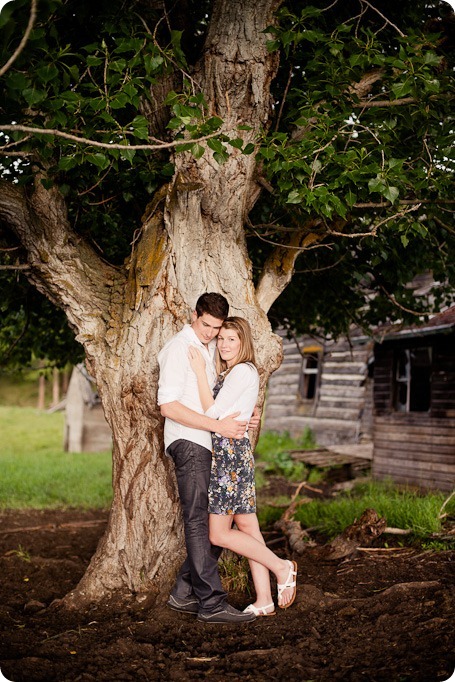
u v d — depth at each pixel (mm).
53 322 6930
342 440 15297
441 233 5785
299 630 3625
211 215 4254
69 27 4305
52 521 7750
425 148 4379
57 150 4109
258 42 4059
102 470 11992
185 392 3740
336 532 5805
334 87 3984
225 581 4227
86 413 16156
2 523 7578
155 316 4172
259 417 4234
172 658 3324
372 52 3873
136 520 4160
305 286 6867
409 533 5328
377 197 5004
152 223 4449
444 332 8992
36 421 22859
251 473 3777
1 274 5973
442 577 4219
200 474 3709
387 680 2965
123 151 3449
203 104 3449
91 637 3609
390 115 4449
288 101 4848
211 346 3922
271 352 4434
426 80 3723
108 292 4480
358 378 15250
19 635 3656
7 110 3656
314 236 4922
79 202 4629
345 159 3754
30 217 4152
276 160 3736
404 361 11648
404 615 3654
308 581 4438
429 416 10266
